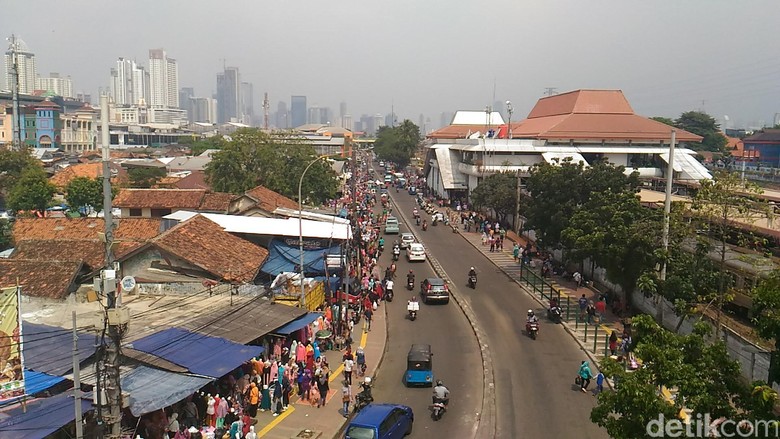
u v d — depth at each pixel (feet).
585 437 76.74
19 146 319.06
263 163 224.94
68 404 59.31
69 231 152.76
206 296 99.55
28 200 215.72
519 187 221.05
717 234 110.52
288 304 103.09
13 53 391.86
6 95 533.14
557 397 89.56
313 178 240.12
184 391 65.05
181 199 175.42
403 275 170.91
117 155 436.76
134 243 129.18
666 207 108.88
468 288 156.35
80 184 220.43
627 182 159.53
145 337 76.54
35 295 88.74
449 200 326.24
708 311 103.19
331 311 115.24
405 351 111.24
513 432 78.13
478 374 99.66
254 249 124.88
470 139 320.50
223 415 72.08
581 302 130.82
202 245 113.60
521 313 134.31
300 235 110.11
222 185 219.20
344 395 81.76
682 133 292.81
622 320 126.21
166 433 65.31
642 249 118.32
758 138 326.65
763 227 106.93
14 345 60.70
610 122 298.76
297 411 83.35
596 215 134.92
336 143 473.26
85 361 67.56
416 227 258.16
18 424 55.47
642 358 49.21
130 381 65.87
